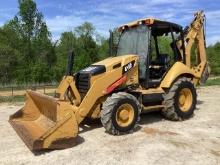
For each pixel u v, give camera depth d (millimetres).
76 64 31719
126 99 8414
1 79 34969
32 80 32969
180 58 10508
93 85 8367
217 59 43188
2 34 51156
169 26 9953
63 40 47469
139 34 9680
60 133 7262
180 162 6738
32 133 7742
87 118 9305
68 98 8680
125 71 8914
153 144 7766
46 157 6973
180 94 9867
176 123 9703
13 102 14164
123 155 7086
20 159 6906
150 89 9453
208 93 16188
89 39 47344
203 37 11664
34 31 53781
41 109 8875
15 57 38844
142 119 10180
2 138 8328
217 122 9867
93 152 7246
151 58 9664
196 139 8180
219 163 6699
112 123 8250
